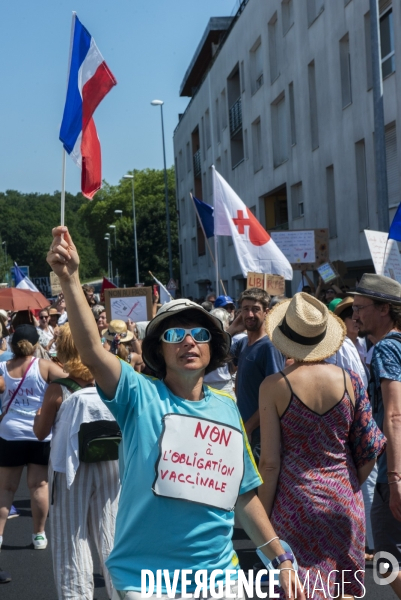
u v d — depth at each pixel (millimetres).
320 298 15258
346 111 21609
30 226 133000
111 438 4590
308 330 3781
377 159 13664
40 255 132250
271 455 3736
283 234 15891
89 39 3879
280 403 3736
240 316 7402
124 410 2898
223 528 2873
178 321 3002
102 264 99750
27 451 6281
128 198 91250
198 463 2852
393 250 8828
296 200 27375
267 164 30172
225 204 11883
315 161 24562
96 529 4684
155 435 2850
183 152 52406
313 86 24781
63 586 4500
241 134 35406
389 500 4105
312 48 24062
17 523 7406
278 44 27922
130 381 2879
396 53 18047
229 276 39281
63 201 3443
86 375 4785
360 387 3826
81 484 4617
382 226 13656
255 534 3090
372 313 4469
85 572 4516
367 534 5875
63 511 4594
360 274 21781
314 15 24172
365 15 19891
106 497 4688
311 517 3602
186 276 54125
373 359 4184
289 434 3721
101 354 2830
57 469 4613
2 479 6266
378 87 13609
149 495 2797
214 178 11938
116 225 83438
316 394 3711
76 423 4582
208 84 41219
